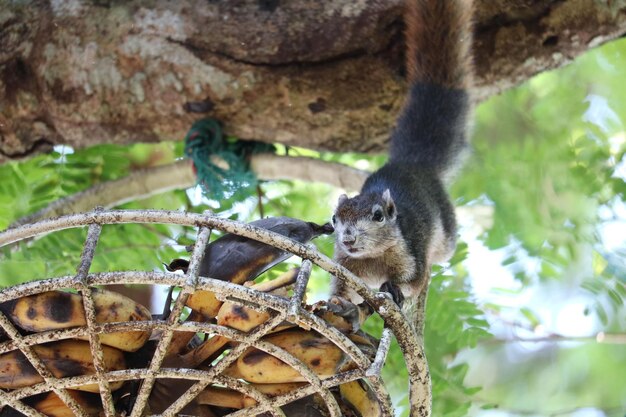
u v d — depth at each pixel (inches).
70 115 321.1
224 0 318.0
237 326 183.9
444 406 363.6
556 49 312.8
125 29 317.7
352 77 317.4
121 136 328.8
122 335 194.7
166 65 317.4
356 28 312.8
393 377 367.2
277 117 323.9
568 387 548.1
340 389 209.9
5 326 183.8
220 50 315.9
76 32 316.8
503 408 456.1
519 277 391.5
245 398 203.5
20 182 369.1
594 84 460.8
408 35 315.0
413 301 358.0
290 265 354.9
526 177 410.6
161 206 404.5
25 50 316.8
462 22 335.3
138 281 178.4
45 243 349.7
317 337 193.2
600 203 399.9
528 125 438.0
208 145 324.2
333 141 330.3
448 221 396.5
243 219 384.2
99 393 203.8
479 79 325.7
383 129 327.9
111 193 352.8
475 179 411.8
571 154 413.4
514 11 310.2
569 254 397.4
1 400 194.2
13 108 318.3
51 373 190.5
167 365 203.6
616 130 444.5
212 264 199.5
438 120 383.9
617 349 552.7
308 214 410.6
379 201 360.5
